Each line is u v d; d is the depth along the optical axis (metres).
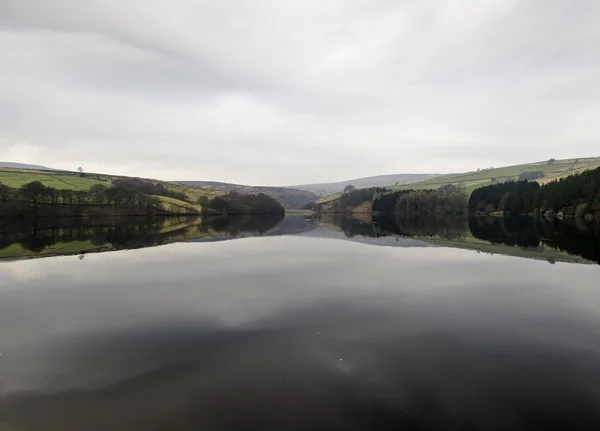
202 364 11.12
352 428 7.93
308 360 11.33
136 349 12.31
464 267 26.83
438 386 9.68
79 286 21.34
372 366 10.90
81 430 7.95
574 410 8.56
